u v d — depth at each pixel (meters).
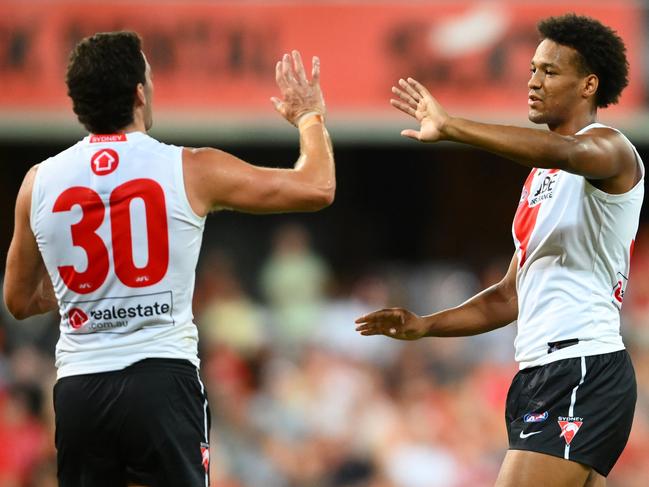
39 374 32.81
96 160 13.31
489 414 33.44
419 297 41.78
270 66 35.50
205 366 36.09
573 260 14.74
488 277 42.88
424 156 49.28
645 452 32.72
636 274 40.28
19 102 34.53
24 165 46.16
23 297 14.14
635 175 14.62
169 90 35.19
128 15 34.97
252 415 33.12
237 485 30.86
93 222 13.14
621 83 15.10
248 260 46.25
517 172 49.38
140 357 13.18
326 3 35.72
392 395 34.53
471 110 35.53
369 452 32.16
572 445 14.34
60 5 34.69
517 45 35.59
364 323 16.23
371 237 48.91
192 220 13.30
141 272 13.13
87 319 13.27
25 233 13.66
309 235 48.34
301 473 31.61
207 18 35.34
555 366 14.63
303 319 38.53
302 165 13.66
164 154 13.36
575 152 13.44
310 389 33.97
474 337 36.09
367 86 35.69
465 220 49.34
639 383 34.97
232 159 13.52
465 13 35.72
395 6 35.78
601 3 35.69
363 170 49.28
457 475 31.81
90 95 13.39
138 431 13.14
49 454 30.73
